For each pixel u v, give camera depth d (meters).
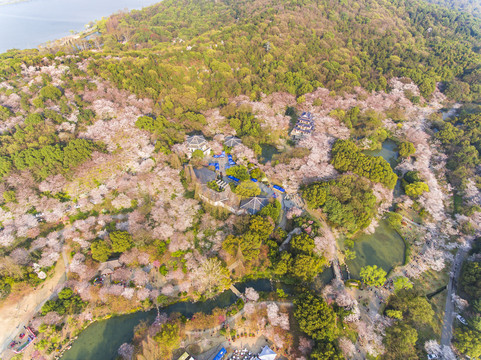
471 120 165.00
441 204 123.00
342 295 87.75
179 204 114.25
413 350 78.06
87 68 168.88
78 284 90.94
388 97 190.50
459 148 147.62
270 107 174.25
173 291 91.31
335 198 114.25
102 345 80.50
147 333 79.31
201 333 81.62
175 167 129.00
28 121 130.25
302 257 92.12
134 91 165.00
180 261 98.69
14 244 97.69
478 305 85.25
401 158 151.75
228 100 173.50
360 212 112.12
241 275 96.31
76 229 105.56
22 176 113.12
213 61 189.50
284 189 126.94
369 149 158.25
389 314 84.94
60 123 137.88
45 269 94.81
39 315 84.25
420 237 113.06
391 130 170.88
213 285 92.12
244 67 194.12
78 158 121.88
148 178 122.31
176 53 193.75
